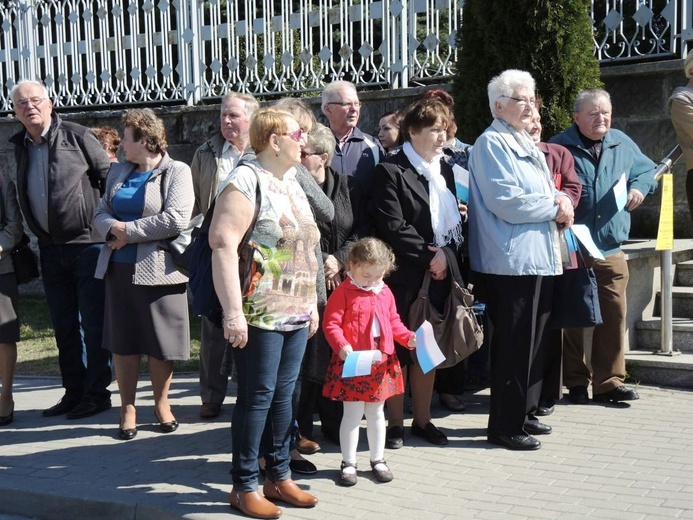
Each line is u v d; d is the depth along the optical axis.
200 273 3.98
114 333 5.33
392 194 4.89
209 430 5.49
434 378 5.26
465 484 4.33
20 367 7.70
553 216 4.68
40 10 10.68
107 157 6.08
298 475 4.55
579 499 4.06
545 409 5.41
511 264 4.70
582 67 6.36
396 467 4.62
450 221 4.93
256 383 3.98
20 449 5.22
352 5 8.52
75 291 6.05
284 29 8.88
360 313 4.43
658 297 6.55
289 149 3.98
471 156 4.94
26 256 5.97
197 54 9.54
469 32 6.67
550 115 6.32
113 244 5.27
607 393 5.61
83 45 10.29
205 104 9.61
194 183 5.96
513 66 6.39
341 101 5.35
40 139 5.87
